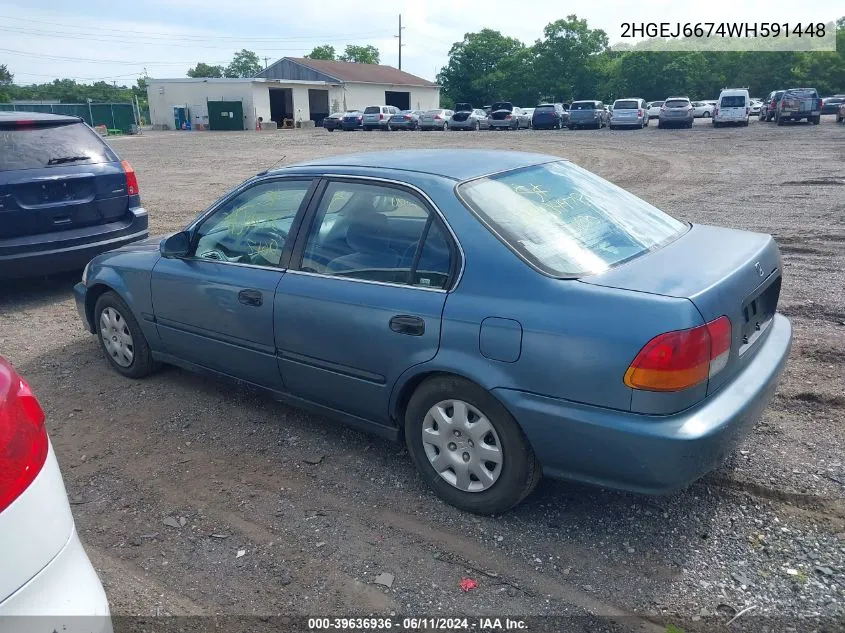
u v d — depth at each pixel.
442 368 3.29
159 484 3.82
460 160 3.94
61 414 4.70
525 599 2.87
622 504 3.47
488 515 3.41
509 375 3.10
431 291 3.37
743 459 3.79
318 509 3.54
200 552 3.24
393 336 3.45
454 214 3.40
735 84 68.69
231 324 4.25
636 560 3.07
